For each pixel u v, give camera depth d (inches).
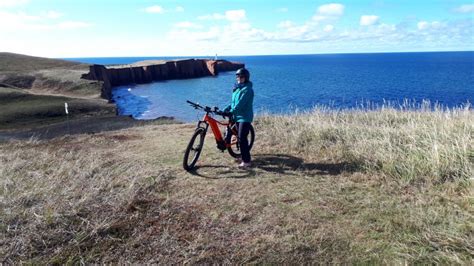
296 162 263.3
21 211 178.2
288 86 2122.3
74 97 1503.4
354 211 180.4
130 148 324.8
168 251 151.5
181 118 1076.5
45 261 144.6
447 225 159.3
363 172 234.4
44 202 189.2
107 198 195.3
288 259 144.7
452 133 271.3
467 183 195.9
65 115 1067.3
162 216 179.2
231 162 267.4
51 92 1729.8
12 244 151.6
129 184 217.5
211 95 1923.0
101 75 2304.4
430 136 268.1
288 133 342.3
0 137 636.1
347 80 2529.5
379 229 161.9
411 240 150.9
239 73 246.7
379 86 1996.8
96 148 331.9
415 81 2287.2
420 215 169.9
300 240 155.6
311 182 221.1
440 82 2180.1
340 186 211.8
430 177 211.6
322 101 1381.6
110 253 150.9
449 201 183.6
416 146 256.4
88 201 188.9
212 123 254.7
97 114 1123.3
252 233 162.9
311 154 280.7
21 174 239.5
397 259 139.6
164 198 200.7
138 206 188.7
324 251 148.0
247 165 254.1
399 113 434.3
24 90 1721.2
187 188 215.6
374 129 323.0
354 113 451.8
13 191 204.2
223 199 198.4
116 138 380.2
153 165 263.3
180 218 177.2
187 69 3427.7
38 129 757.9
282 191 207.8
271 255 147.1
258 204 191.2
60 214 173.0
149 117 1159.6
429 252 142.6
